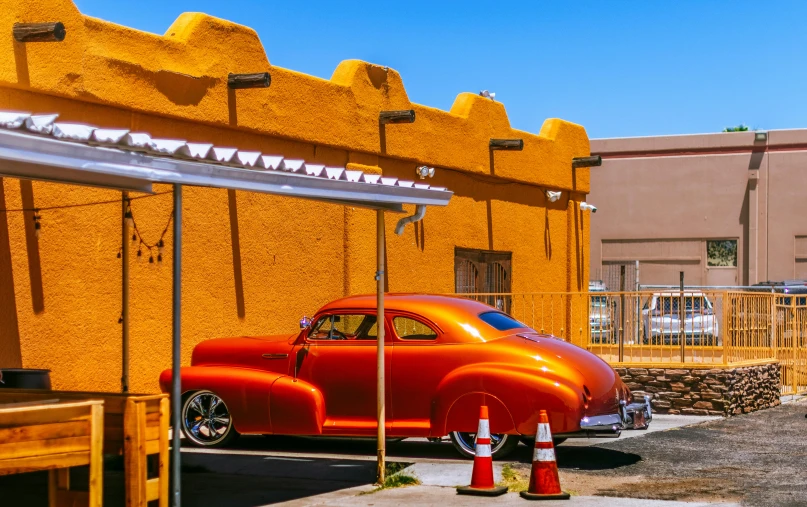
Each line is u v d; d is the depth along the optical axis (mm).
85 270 11688
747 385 15078
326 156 15297
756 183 35781
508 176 19578
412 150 16953
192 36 12961
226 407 11188
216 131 13375
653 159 36906
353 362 10766
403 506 8344
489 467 8875
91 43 11539
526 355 10266
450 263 18141
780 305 17406
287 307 14727
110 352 11992
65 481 6664
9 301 10836
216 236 13531
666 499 8547
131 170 6297
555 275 21516
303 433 10844
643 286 25781
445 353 10477
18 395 7395
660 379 14812
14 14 10617
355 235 15977
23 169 6828
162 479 6965
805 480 9438
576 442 11867
